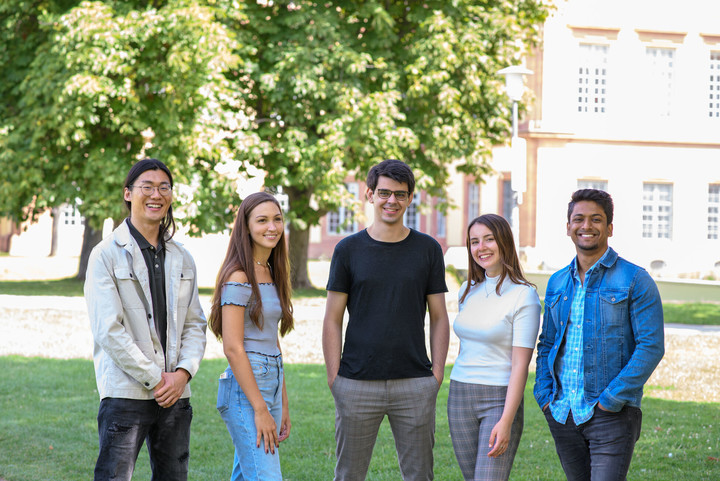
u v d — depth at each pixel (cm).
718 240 3141
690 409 861
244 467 428
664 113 3097
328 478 617
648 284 416
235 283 428
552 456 677
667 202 3112
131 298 421
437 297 471
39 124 1841
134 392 415
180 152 1856
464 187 3581
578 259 439
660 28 3056
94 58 1728
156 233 439
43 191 1903
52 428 745
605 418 416
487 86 1997
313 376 1020
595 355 421
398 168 456
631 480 608
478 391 447
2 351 1177
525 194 3019
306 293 2105
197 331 443
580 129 3017
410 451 466
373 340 455
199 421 792
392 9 2092
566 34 2988
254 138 1900
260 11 1991
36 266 3155
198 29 1723
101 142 1941
